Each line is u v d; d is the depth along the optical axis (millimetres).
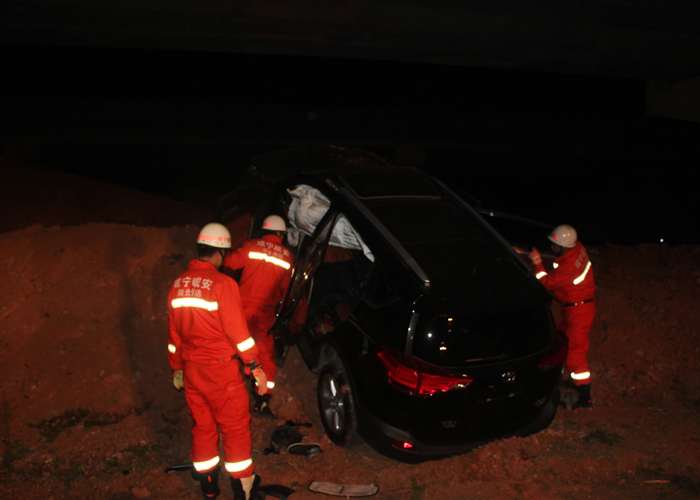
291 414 4594
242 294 4473
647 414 4695
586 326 4734
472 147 26438
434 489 3670
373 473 3854
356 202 4508
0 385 4449
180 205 11133
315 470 3869
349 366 3906
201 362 3281
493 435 3750
